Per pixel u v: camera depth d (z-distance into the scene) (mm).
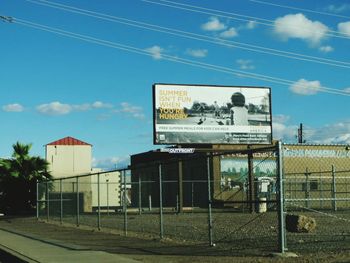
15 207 39125
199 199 42375
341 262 11000
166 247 14875
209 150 38188
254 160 41281
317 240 14844
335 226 19625
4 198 39188
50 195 39281
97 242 16891
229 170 41375
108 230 21688
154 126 37969
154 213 34000
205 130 38875
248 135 39656
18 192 39125
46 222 28219
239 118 39594
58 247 15594
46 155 55125
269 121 40219
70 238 18578
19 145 39625
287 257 11891
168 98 38344
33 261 12719
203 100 39031
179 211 33625
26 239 18453
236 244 14711
